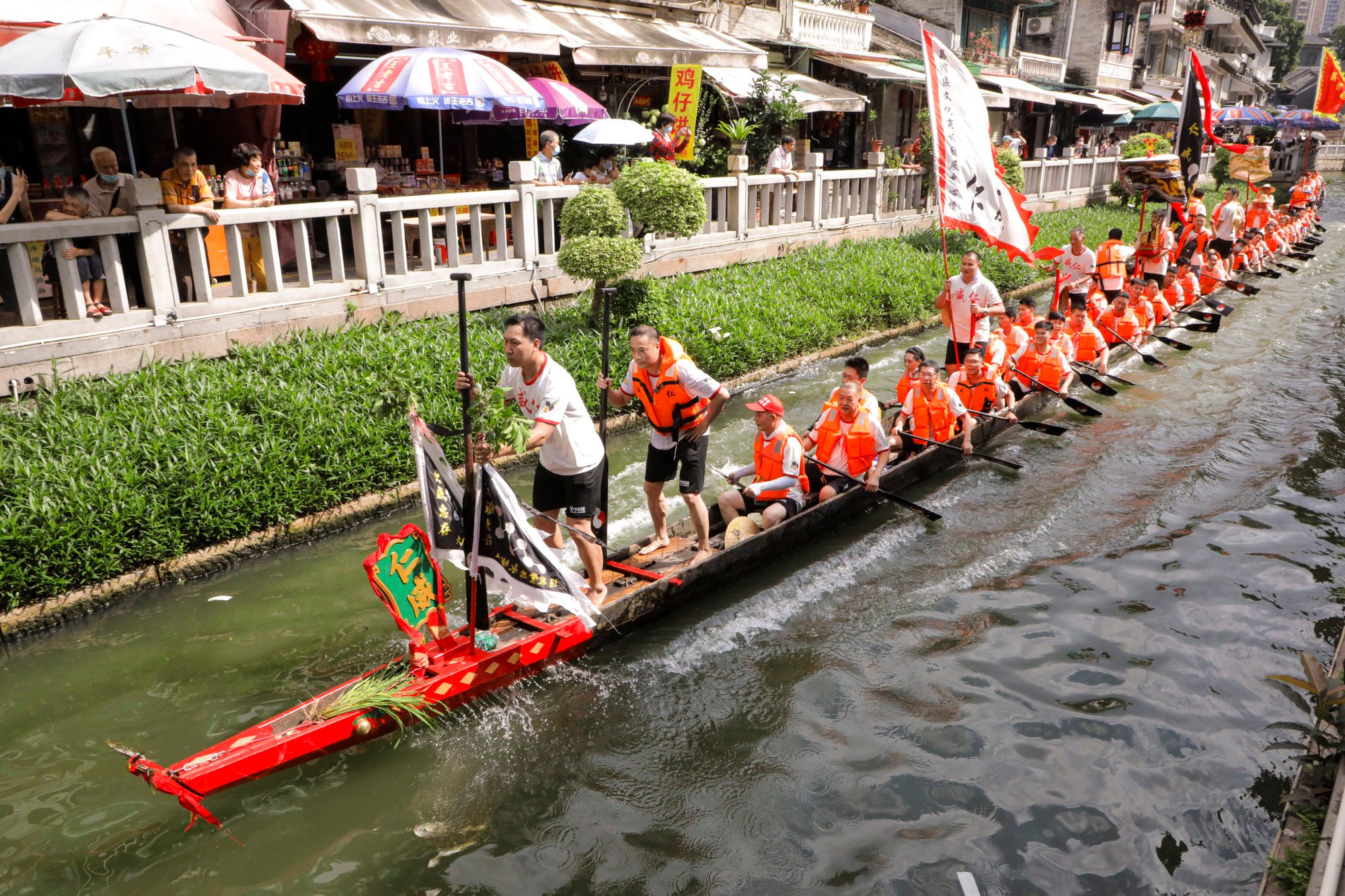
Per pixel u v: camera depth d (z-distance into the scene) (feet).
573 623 18.74
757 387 37.29
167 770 13.99
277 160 35.01
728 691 18.31
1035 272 60.03
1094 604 21.24
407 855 14.20
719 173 50.47
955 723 17.15
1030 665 18.93
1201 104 61.82
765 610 21.34
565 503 19.13
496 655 17.35
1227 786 15.46
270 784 15.57
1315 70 261.24
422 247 32.48
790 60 65.00
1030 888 13.42
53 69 22.63
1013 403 33.40
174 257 29.09
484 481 16.34
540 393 17.69
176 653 19.19
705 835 14.60
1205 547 23.84
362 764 16.10
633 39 46.83
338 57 37.83
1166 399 37.04
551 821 14.92
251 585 21.81
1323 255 77.36
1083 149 87.40
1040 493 27.78
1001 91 81.10
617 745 16.74
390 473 25.66
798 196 50.60
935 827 14.62
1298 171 144.66
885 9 88.94
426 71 32.40
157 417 23.22
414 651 16.71
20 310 23.75
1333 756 14.78
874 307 45.47
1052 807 14.99
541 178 38.58
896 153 64.59
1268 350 45.01
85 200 24.88
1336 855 11.51
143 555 21.13
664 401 20.56
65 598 20.06
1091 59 112.68
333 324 30.01
